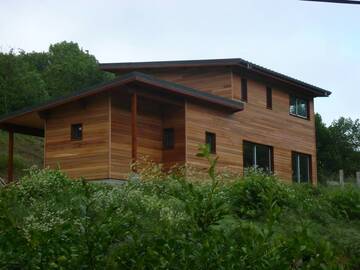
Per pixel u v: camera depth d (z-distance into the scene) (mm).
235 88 23172
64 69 42562
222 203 3885
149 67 24516
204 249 3609
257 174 12977
